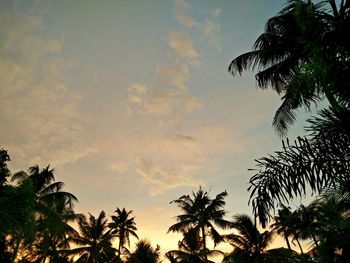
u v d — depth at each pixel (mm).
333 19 5035
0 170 14336
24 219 5590
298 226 16172
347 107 4199
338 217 5062
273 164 4086
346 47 4750
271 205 3936
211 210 28750
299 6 5816
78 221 31734
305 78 4914
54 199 25344
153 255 33094
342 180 3865
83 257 34000
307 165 3949
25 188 11844
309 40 5152
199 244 30266
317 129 3975
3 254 18562
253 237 26578
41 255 26297
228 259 27156
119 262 34125
